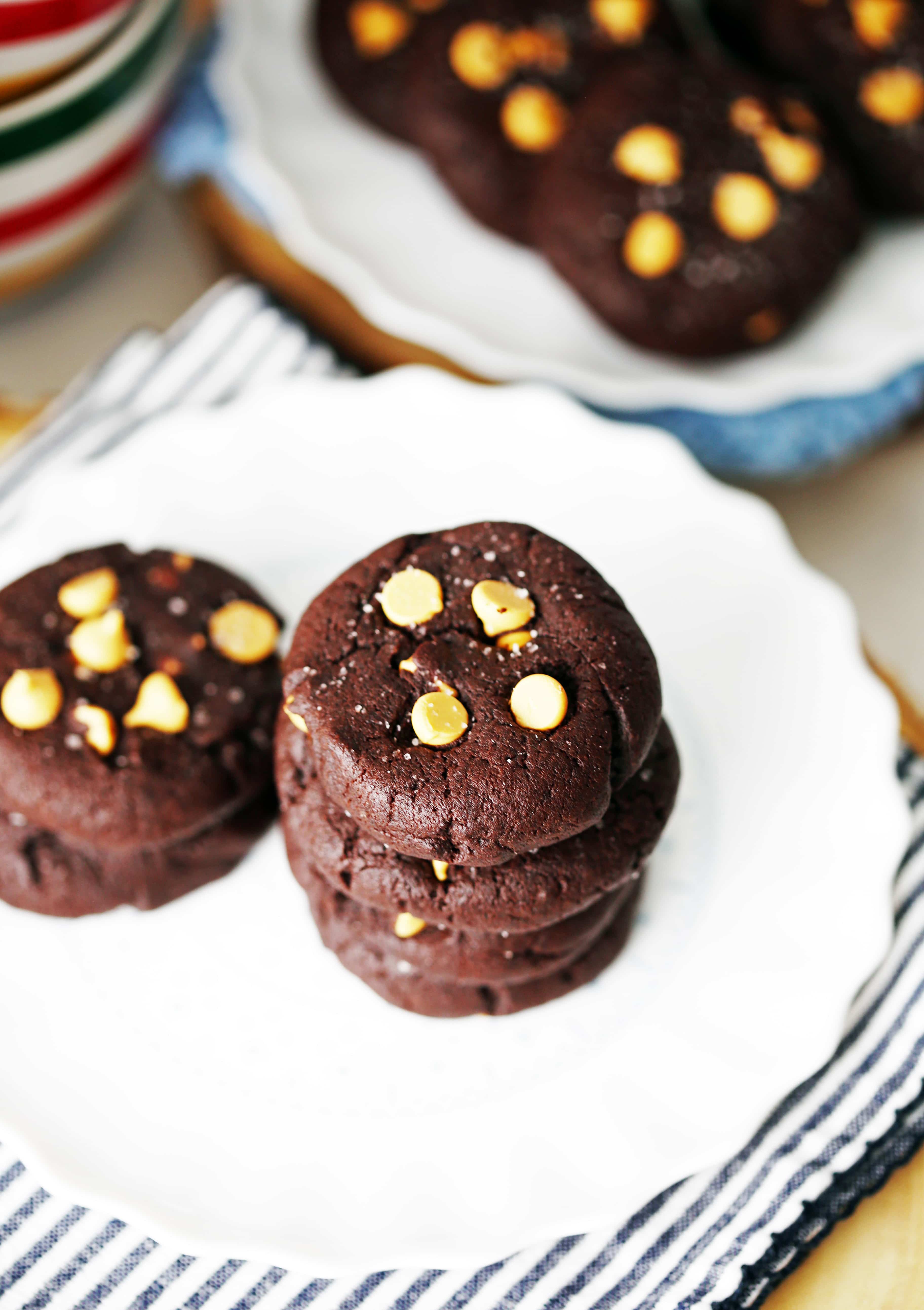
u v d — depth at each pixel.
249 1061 0.41
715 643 0.45
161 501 0.47
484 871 0.39
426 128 0.53
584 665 0.39
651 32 0.54
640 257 0.51
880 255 0.54
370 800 0.38
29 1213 0.41
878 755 0.44
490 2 0.54
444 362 0.53
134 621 0.43
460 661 0.39
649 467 0.47
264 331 0.50
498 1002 0.42
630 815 0.40
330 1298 0.40
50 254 0.54
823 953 0.42
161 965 0.42
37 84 0.49
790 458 0.53
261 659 0.43
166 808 0.41
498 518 0.47
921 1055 0.43
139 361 0.50
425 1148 0.41
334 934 0.42
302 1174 0.40
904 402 0.53
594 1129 0.41
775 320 0.51
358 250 0.53
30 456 0.48
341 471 0.47
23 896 0.42
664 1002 0.42
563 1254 0.41
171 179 0.55
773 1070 0.41
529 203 0.53
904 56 0.54
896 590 0.57
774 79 0.55
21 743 0.41
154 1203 0.40
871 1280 0.41
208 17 0.57
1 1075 0.41
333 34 0.54
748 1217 0.41
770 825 0.44
